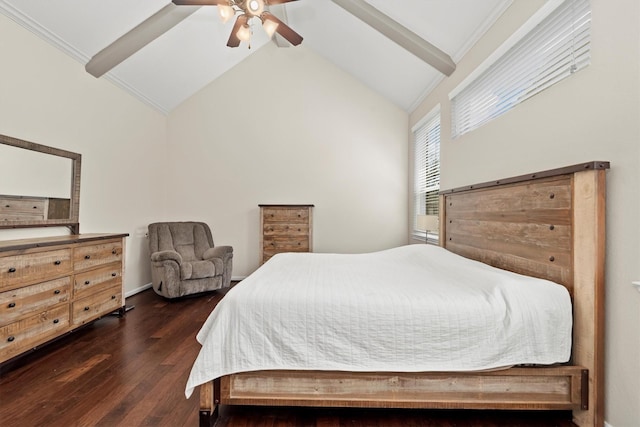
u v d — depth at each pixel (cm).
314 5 359
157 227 402
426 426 156
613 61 141
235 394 155
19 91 255
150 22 314
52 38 279
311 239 439
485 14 244
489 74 254
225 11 247
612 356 139
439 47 306
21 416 157
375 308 153
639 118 129
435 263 234
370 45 368
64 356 223
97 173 340
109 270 294
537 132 192
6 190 246
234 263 466
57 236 280
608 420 141
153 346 241
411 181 455
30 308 211
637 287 127
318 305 155
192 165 469
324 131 467
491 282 166
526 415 164
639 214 130
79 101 316
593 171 142
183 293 367
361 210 467
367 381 154
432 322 150
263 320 155
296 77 467
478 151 264
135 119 404
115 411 161
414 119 444
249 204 468
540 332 149
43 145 275
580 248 149
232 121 469
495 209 222
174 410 163
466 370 148
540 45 196
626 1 135
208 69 437
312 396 154
